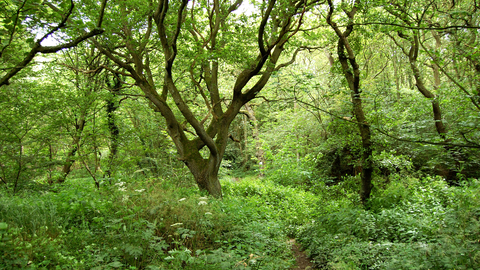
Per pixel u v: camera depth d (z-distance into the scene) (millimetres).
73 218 5250
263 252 5555
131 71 8828
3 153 7844
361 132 8492
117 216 5301
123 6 7957
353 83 8414
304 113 16672
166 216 5688
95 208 5379
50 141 9250
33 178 8570
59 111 9023
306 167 15875
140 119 12664
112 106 11703
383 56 19781
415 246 4398
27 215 4516
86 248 4266
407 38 9406
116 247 4367
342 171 15367
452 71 12398
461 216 4305
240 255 5277
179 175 12211
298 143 18250
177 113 12773
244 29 9070
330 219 7148
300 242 7215
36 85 10164
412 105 11844
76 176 12070
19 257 3463
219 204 7953
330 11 7559
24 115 8734
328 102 14859
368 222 6395
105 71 11562
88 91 9797
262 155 21734
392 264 4227
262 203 10844
